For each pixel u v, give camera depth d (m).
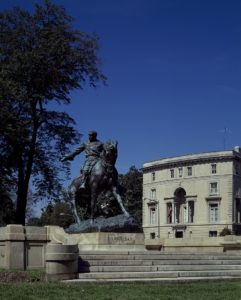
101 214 22.67
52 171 39.34
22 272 17.06
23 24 37.59
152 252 19.56
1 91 34.38
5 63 36.97
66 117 39.12
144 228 115.31
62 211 86.94
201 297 13.59
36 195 39.53
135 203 118.12
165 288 14.72
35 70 36.88
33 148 37.75
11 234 19.72
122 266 17.61
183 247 31.34
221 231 101.69
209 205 105.88
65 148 39.44
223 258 20.78
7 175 37.78
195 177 107.88
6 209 39.69
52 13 38.38
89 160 22.88
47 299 12.52
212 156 105.56
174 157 111.56
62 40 37.66
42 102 38.62
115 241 21.25
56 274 15.77
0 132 34.84
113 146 22.70
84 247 21.22
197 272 18.05
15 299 12.38
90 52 39.41
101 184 22.39
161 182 113.50
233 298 13.61
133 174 120.12
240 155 106.75
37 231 20.25
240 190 106.06
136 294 13.48
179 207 111.00
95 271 17.02
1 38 37.19
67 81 38.59
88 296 12.98
